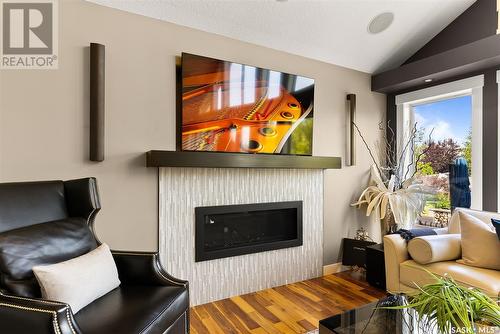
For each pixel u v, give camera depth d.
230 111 2.49
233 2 2.29
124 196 2.15
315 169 3.03
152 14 2.24
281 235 2.88
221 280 2.50
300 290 2.68
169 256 2.29
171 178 2.30
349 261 3.15
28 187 1.57
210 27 2.45
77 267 1.35
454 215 2.52
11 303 1.05
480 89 2.76
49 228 1.48
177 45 2.35
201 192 2.41
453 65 2.68
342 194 3.26
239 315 2.20
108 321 1.20
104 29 2.09
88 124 2.03
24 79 1.87
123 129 2.15
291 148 2.80
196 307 2.34
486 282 1.75
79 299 1.28
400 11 2.72
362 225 3.41
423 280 2.06
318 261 3.04
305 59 3.01
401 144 3.47
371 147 3.49
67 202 1.72
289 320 2.12
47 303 1.05
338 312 2.24
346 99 3.30
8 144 1.82
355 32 2.84
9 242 1.29
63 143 1.96
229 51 2.58
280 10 2.44
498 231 1.97
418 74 2.97
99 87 1.99
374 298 2.49
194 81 2.34
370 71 3.46
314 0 2.41
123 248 2.14
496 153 2.66
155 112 2.26
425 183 3.29
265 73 2.66
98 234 2.06
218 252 2.48
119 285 1.60
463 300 1.04
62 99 1.96
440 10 2.82
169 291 1.52
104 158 2.07
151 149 2.24
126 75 2.16
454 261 2.14
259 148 2.62
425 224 3.29
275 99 2.71
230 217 2.62
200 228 2.40
